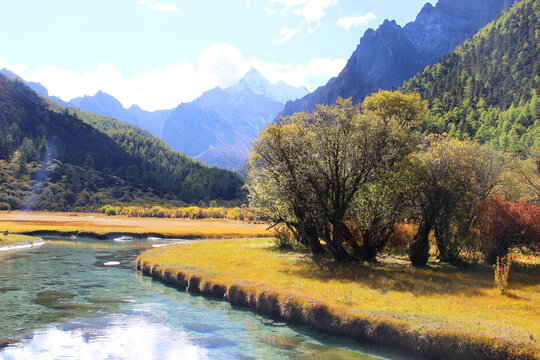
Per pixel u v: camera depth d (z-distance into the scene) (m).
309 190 28.02
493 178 32.22
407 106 32.59
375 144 27.84
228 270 24.56
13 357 12.25
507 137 123.56
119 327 15.59
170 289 22.78
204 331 15.17
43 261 33.78
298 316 16.09
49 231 61.78
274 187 29.92
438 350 12.20
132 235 59.81
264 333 14.96
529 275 24.02
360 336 14.02
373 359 12.38
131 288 22.98
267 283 20.12
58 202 162.50
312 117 29.81
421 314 14.45
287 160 29.50
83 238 58.12
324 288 18.95
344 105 29.08
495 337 11.68
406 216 28.38
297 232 36.94
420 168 27.59
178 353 12.84
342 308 15.38
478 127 159.38
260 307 17.95
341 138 28.05
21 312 17.47
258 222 98.50
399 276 22.44
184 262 27.98
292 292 17.77
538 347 10.94
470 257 28.34
